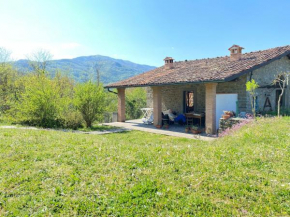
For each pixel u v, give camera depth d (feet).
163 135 33.27
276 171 12.46
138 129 38.73
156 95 40.81
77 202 9.91
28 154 16.88
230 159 14.73
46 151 17.81
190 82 31.94
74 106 42.39
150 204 9.59
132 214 8.96
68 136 25.29
